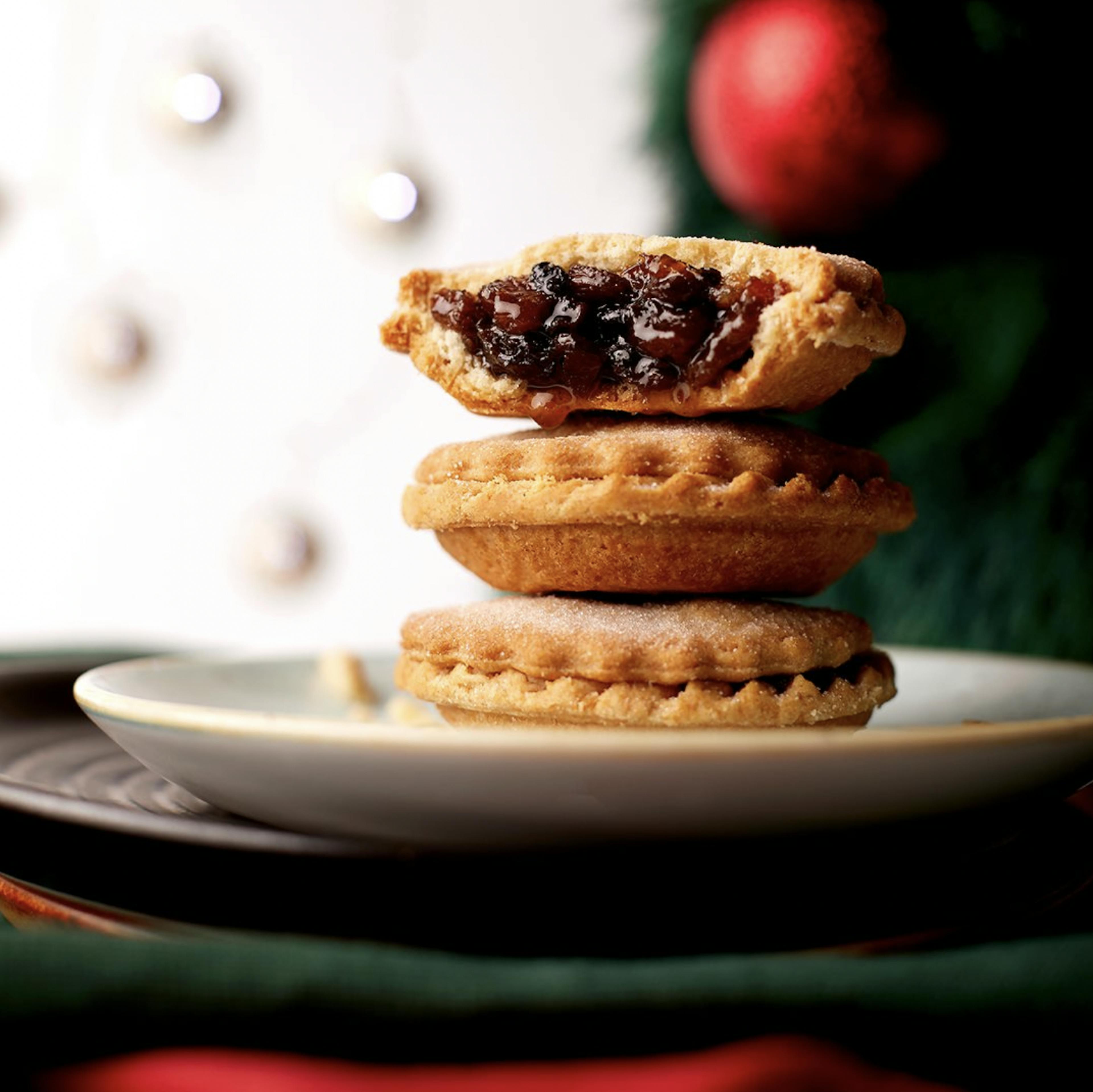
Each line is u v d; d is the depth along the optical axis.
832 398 0.42
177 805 0.29
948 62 0.36
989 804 0.27
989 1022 0.24
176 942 0.24
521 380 0.31
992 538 0.41
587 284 0.31
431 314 0.32
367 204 0.64
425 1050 0.24
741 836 0.26
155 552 0.83
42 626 0.83
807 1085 0.23
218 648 0.69
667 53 0.44
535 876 0.26
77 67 0.78
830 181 0.37
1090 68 0.36
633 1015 0.24
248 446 0.82
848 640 0.32
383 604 0.84
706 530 0.31
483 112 0.78
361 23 0.78
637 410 0.31
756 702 0.31
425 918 0.26
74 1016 0.24
